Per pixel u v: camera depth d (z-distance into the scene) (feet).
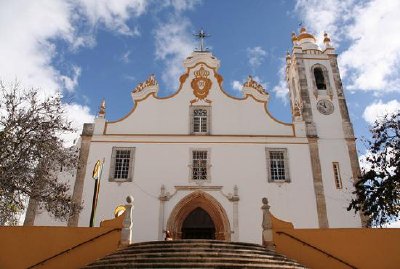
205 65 73.67
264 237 44.42
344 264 42.24
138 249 38.40
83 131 66.90
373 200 47.24
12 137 44.04
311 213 61.16
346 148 67.15
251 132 68.18
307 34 83.71
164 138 66.59
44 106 46.88
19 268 40.55
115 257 37.24
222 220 60.34
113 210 60.39
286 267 36.01
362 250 42.60
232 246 38.78
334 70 76.69
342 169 65.21
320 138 67.87
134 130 67.67
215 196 62.13
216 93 71.31
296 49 79.56
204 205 62.59
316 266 42.60
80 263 41.45
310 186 63.31
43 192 47.47
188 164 64.64
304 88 73.87
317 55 78.69
